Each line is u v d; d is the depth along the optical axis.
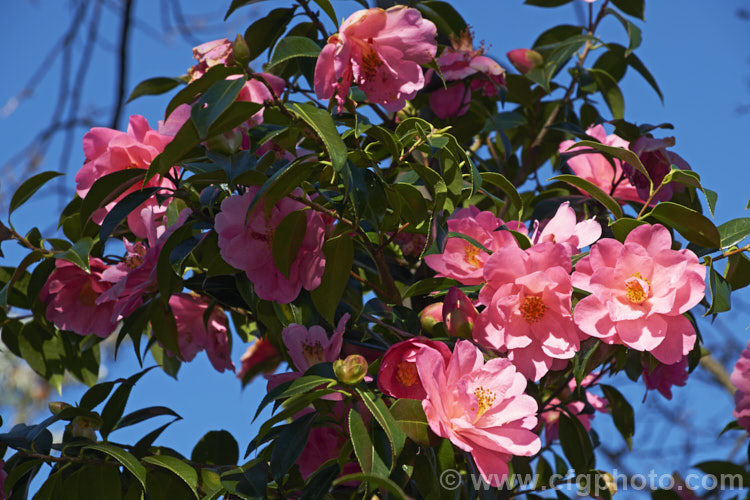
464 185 1.63
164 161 1.51
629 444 1.92
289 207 1.55
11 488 1.60
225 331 1.80
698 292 1.53
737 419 1.79
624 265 1.54
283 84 1.56
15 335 1.85
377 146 1.76
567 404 1.86
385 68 1.55
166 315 1.70
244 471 1.56
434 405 1.49
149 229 1.61
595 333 1.54
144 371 1.68
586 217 1.74
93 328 1.72
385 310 1.64
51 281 1.72
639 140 1.73
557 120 2.01
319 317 1.63
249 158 1.54
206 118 1.46
